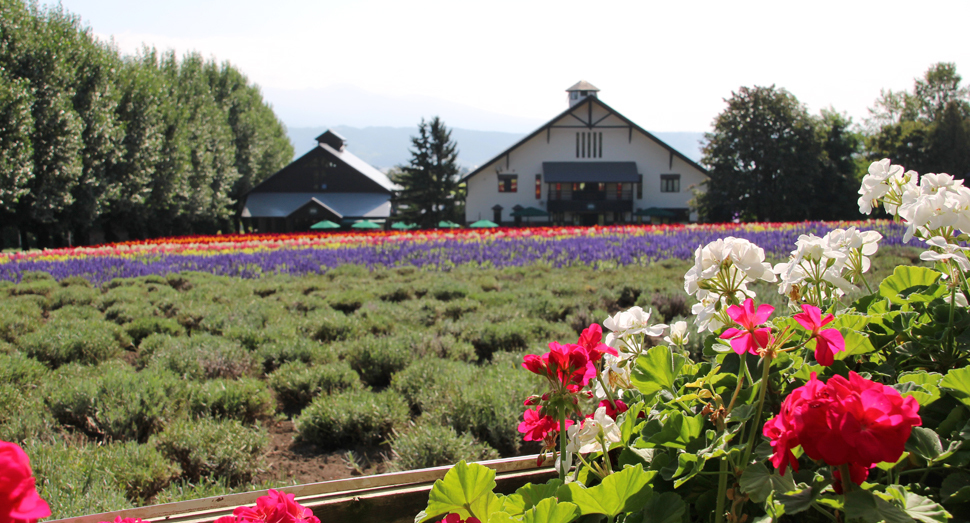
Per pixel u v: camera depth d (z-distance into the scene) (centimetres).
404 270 1455
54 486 318
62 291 1128
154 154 3512
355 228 4888
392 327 791
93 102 3022
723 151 4366
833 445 85
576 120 5038
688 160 4997
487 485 108
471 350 655
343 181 5497
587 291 1024
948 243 143
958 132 4412
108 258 1755
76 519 141
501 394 445
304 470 405
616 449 145
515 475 163
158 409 454
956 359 135
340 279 1316
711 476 121
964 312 139
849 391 88
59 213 3091
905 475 125
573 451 133
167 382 505
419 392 508
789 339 121
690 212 5019
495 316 797
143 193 3631
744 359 118
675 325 161
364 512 150
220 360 607
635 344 158
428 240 2211
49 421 440
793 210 4281
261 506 117
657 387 129
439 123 5666
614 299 923
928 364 139
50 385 511
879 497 90
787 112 4228
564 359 126
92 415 458
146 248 2225
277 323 820
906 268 159
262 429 438
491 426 416
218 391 493
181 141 3909
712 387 126
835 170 4312
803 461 123
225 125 5194
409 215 5719
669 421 117
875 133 5241
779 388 131
